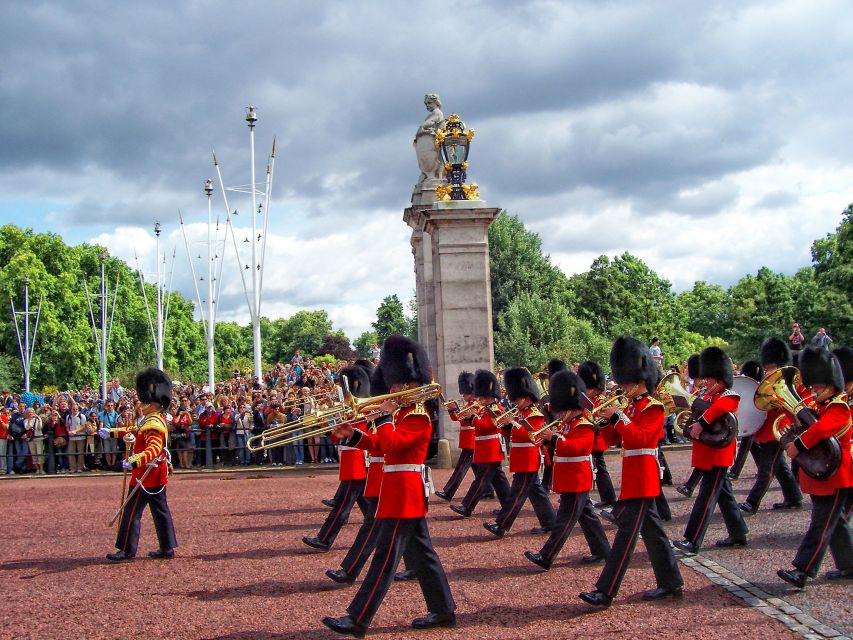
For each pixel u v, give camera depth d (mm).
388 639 8273
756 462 14422
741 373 15586
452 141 22562
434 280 22953
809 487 9469
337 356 96062
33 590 10547
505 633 8336
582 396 10898
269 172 40594
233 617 9148
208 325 47156
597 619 8719
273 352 131250
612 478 19156
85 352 65500
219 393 29094
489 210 22047
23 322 63312
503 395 20672
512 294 56469
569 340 51781
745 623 8391
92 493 19812
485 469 14719
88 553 12734
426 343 26516
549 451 15453
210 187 47719
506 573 10773
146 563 11945
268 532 14078
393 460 8711
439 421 22438
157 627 8867
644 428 9328
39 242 66125
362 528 10625
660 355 25531
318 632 8578
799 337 26406
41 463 25172
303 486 19891
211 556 12297
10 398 28625
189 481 21531
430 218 22016
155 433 12227
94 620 9164
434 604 8617
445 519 14797
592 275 74000
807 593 9367
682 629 8266
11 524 15523
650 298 78500
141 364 73000
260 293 40188
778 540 12070
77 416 25203
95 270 73562
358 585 10469
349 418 8812
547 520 13109
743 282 70938
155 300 81938
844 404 9430
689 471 19672
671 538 12539
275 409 24719
